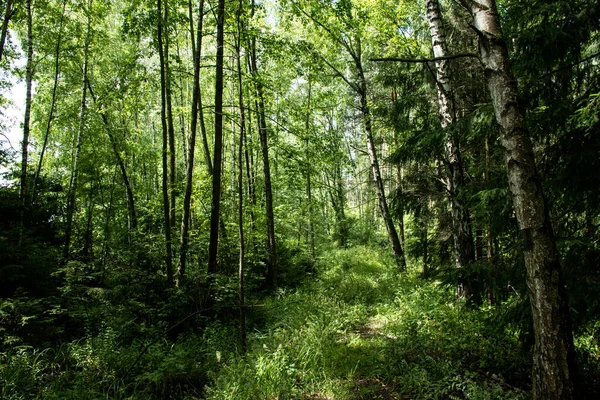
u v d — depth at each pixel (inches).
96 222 616.4
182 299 281.7
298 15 412.5
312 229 622.5
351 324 285.6
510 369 175.8
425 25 421.7
